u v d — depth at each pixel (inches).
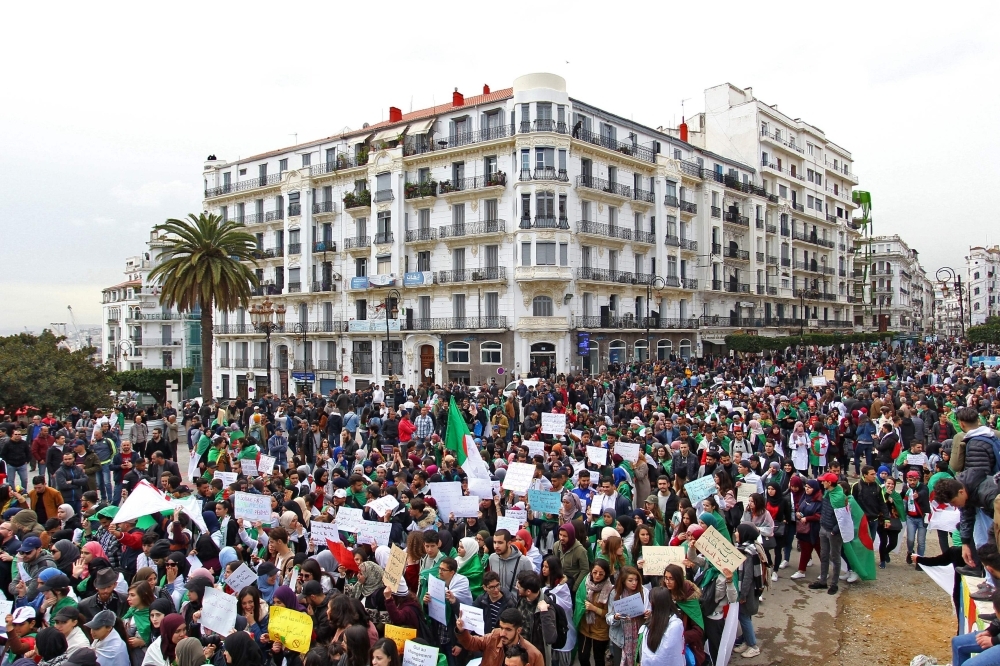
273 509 449.1
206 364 1450.5
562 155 1797.5
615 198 1961.1
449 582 309.6
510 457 553.6
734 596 331.3
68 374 1230.3
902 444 681.6
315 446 818.8
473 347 1860.2
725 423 685.3
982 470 349.4
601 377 1378.0
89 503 441.1
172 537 382.3
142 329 3257.9
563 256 1798.7
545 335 1782.7
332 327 2169.0
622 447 546.6
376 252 2036.2
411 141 1984.5
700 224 2342.5
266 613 306.7
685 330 2224.4
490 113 1873.8
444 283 1884.8
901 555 547.2
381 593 325.4
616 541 341.4
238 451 680.4
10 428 730.2
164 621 283.3
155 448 733.3
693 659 292.0
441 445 687.1
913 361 1908.2
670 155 2240.4
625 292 2023.9
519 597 304.7
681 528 380.5
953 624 411.8
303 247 2219.5
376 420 914.7
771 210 2802.7
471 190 1845.5
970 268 5492.1
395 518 431.5
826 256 3321.9
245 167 2438.5
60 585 308.3
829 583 478.9
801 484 493.4
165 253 1487.5
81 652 245.3
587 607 328.8
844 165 3560.5
